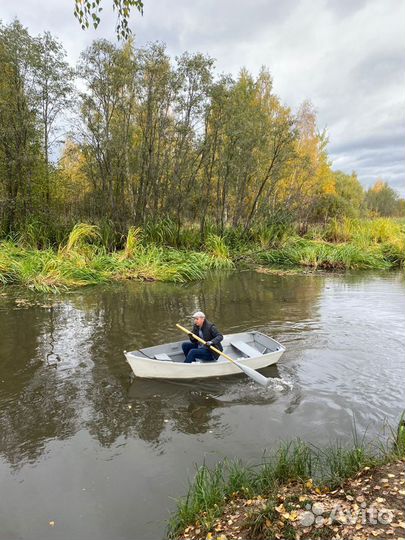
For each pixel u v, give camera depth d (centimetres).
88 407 654
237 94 2081
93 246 1778
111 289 1473
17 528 420
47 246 1811
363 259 2052
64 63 1711
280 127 2134
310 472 472
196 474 493
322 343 938
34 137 1767
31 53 1630
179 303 1305
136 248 1850
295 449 496
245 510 416
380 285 1616
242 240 2259
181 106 1948
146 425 604
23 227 1814
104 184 1947
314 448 538
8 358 841
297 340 959
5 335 975
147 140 1973
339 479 446
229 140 2053
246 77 2262
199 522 408
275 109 2475
